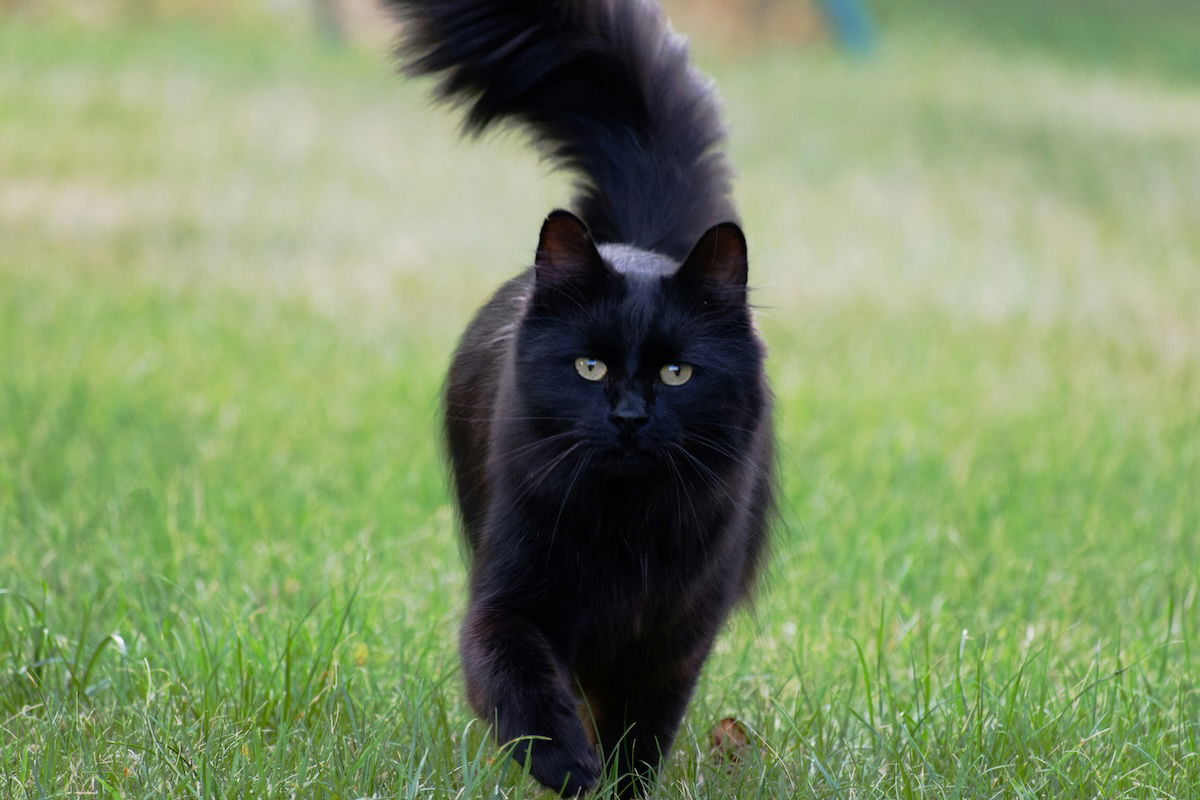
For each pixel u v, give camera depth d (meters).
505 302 7.61
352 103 35.94
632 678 6.91
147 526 9.88
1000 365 17.34
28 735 6.79
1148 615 9.16
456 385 7.74
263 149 30.58
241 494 10.71
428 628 8.36
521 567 6.54
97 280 19.41
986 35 50.38
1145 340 19.05
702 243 6.56
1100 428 14.26
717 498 6.62
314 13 44.00
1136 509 11.63
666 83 8.45
